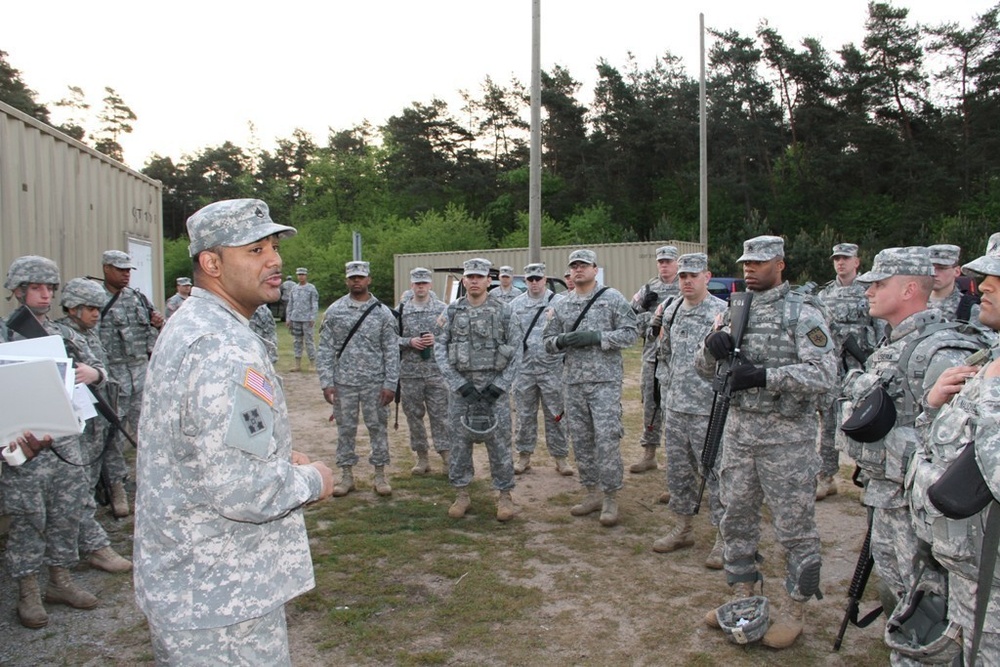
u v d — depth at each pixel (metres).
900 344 3.07
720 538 4.53
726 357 3.62
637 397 10.20
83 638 3.69
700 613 3.95
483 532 5.18
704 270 4.65
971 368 2.18
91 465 4.88
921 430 2.47
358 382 5.96
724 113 41.06
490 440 5.37
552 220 41.62
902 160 37.09
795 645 3.62
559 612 3.96
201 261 2.14
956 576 2.07
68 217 6.37
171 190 67.81
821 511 5.59
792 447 3.49
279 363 14.45
